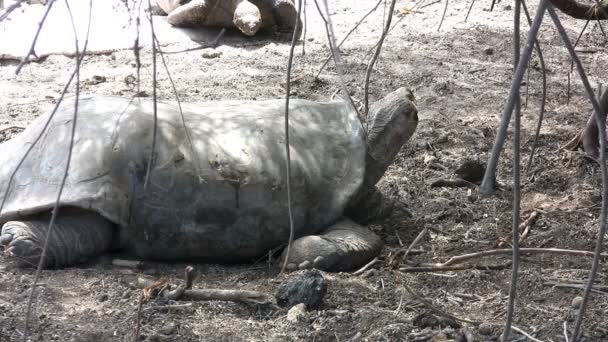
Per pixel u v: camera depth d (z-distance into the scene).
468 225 4.93
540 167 5.74
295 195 4.27
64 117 4.27
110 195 3.99
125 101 4.43
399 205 5.03
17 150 4.23
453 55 8.34
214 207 4.14
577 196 5.34
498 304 3.93
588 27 9.47
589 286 2.05
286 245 4.34
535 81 7.61
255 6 8.52
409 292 3.76
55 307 3.65
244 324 3.63
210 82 7.23
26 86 7.00
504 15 9.88
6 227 3.96
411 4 10.20
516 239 1.90
